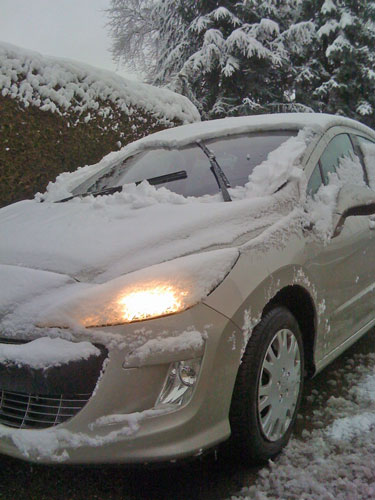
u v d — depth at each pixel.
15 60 5.42
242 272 2.25
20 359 1.99
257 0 16.34
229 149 3.34
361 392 3.06
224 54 15.15
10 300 2.12
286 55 15.72
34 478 2.31
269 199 2.68
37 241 2.50
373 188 3.57
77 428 1.94
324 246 2.80
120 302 2.03
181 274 2.12
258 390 2.28
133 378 1.96
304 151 3.05
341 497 2.11
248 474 2.35
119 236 2.40
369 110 15.97
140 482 2.31
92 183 3.65
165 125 7.29
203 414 2.05
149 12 19.23
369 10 16.98
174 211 2.60
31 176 5.65
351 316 3.23
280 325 2.43
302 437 2.62
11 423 2.05
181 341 2.00
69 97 5.96
